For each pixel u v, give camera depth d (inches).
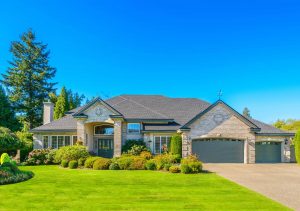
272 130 1450.5
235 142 1359.5
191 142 1334.9
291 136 1432.1
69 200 557.9
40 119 2444.6
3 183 737.0
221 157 1353.3
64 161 1164.5
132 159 1088.8
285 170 1055.6
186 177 868.6
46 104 1644.9
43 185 724.0
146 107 1563.7
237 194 617.0
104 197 585.3
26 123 2391.7
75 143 1412.4
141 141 1411.2
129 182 772.6
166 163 1069.1
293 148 1462.8
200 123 1342.3
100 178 845.8
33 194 612.4
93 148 1493.6
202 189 673.0
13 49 2454.5
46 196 592.7
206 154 1352.1
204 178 846.5
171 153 1272.1
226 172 990.4
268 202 546.0
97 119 1363.2
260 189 677.3
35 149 1384.1
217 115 1349.7
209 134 1337.4
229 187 699.4
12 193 622.2
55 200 557.0
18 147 1240.8
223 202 545.3
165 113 1572.3
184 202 545.0
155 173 964.6
